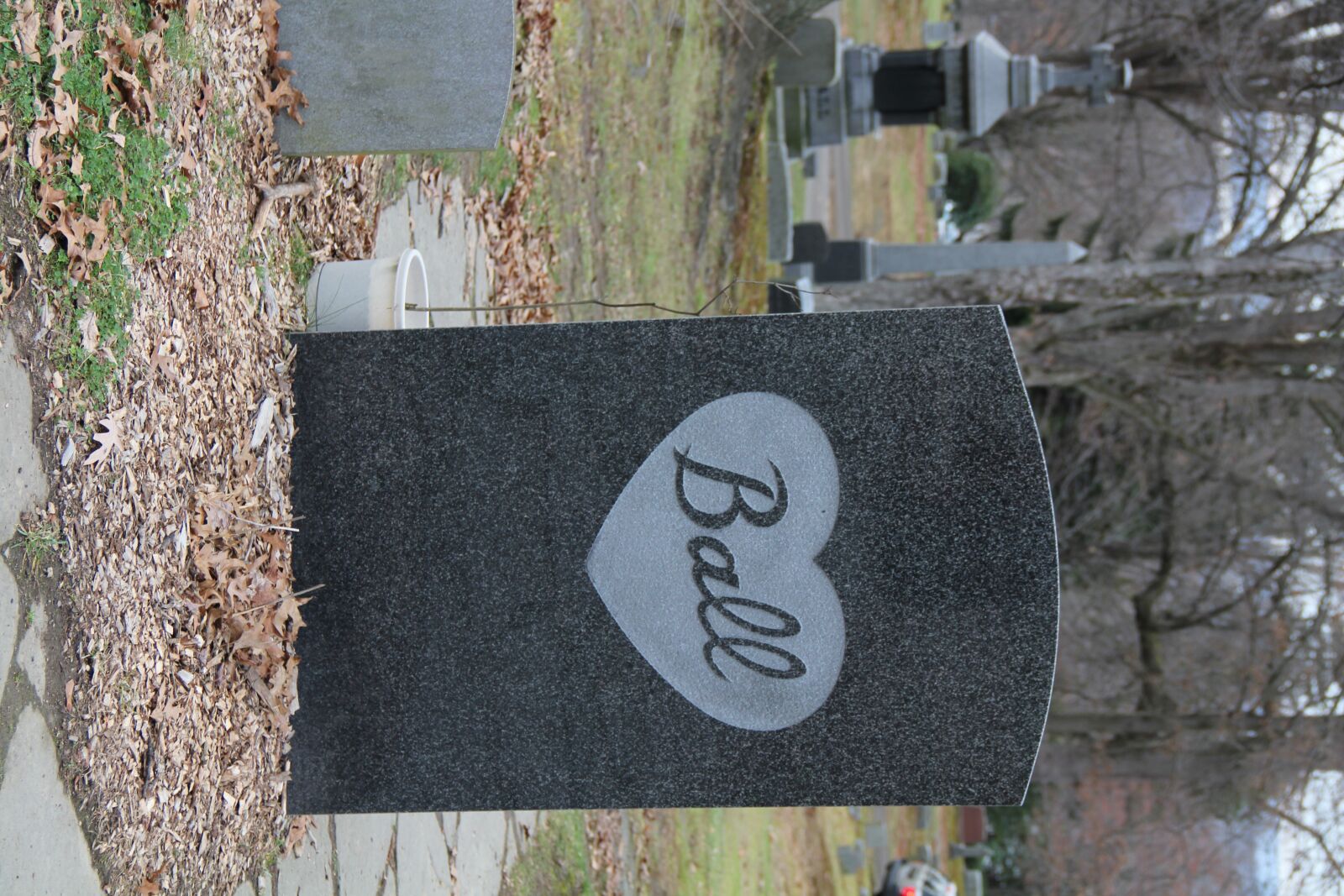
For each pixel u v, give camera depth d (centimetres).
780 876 1030
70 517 279
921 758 367
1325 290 1122
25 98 273
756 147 1190
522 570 375
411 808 377
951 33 1973
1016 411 359
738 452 369
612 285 796
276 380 378
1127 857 1870
